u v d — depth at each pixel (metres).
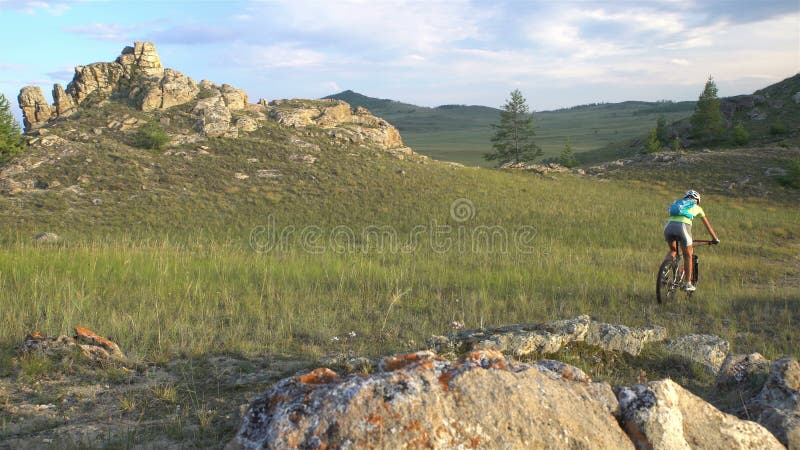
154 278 11.73
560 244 25.30
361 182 42.03
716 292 11.61
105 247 17.73
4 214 30.97
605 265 16.75
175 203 35.09
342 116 59.09
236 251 20.20
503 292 11.34
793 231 29.47
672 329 8.39
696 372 6.07
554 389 3.28
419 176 45.12
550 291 11.46
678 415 3.34
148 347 6.84
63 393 5.18
